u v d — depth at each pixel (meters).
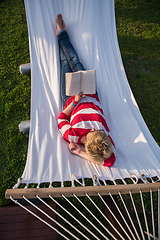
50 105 2.15
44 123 2.00
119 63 2.54
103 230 2.21
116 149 1.97
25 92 3.08
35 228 1.67
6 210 1.71
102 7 2.79
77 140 1.76
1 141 2.69
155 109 3.19
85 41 2.65
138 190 1.46
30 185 2.42
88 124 1.77
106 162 1.64
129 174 1.69
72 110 1.98
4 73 3.20
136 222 2.31
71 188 1.39
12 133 2.75
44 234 1.65
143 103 3.23
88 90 1.87
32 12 2.58
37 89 2.23
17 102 2.99
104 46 2.64
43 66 2.40
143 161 1.81
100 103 2.19
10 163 2.55
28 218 1.70
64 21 2.73
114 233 1.45
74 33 2.70
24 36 3.57
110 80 2.44
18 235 1.63
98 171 1.69
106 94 2.37
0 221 1.67
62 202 2.32
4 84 3.13
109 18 2.75
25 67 2.90
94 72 1.79
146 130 2.12
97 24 2.71
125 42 3.74
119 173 1.69
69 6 2.76
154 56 3.66
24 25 3.68
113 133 2.10
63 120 1.87
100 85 2.43
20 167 2.54
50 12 2.67
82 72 1.78
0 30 3.60
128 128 2.09
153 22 4.02
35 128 1.91
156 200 2.47
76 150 1.78
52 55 2.47
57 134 1.95
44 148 1.77
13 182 2.44
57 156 1.75
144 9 4.13
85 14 2.74
